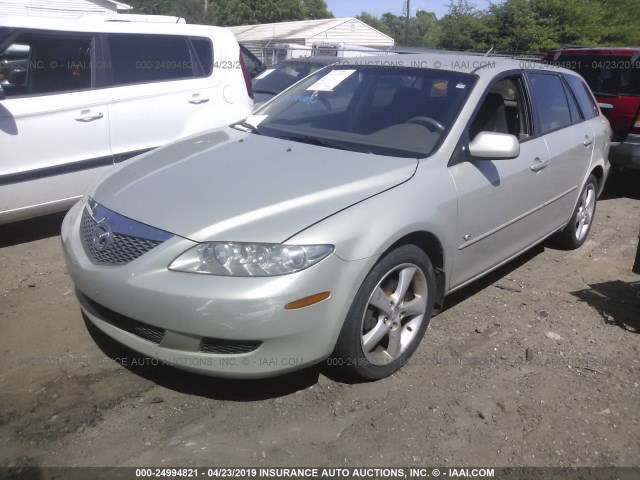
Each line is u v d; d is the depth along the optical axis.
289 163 3.36
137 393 3.13
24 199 4.93
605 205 7.42
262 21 48.56
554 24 29.12
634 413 3.20
